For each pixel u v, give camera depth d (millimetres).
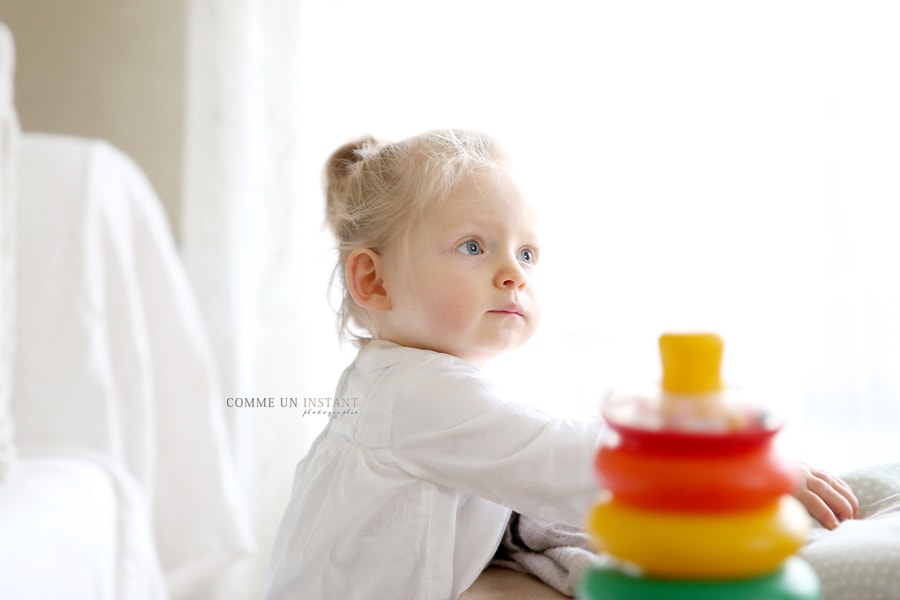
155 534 1381
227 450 1454
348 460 735
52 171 1328
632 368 1540
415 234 739
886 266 1490
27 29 1821
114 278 1354
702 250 1536
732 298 1527
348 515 711
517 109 1586
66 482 1100
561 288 1555
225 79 1702
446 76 1612
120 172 1423
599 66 1568
